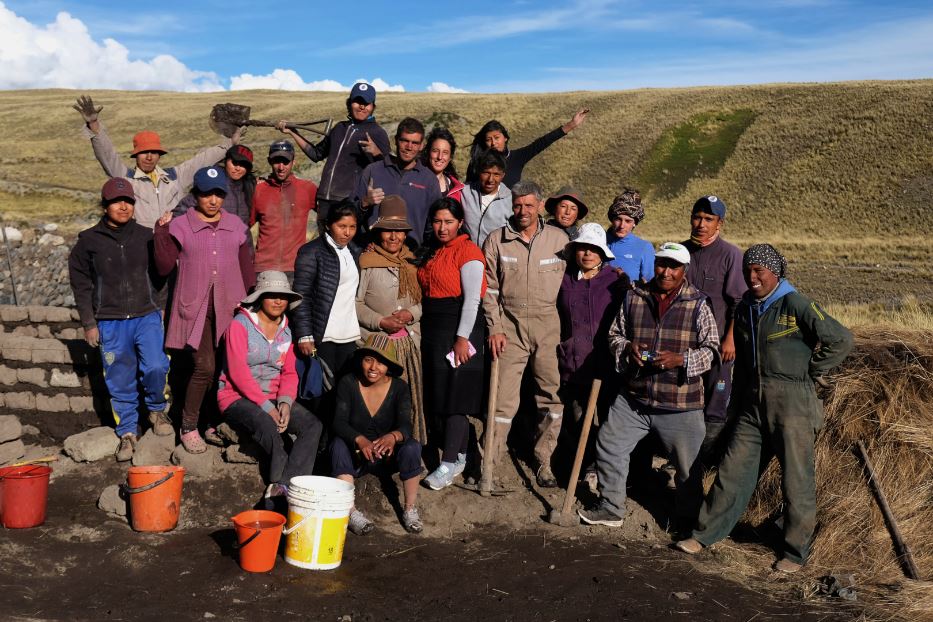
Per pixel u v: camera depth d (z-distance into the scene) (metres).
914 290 23.27
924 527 5.67
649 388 5.80
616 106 55.31
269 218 7.12
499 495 6.29
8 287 21.31
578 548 5.67
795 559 5.48
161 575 4.83
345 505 5.06
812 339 5.38
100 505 5.78
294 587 4.80
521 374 6.47
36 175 42.56
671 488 6.69
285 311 6.06
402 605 4.68
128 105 72.38
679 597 4.93
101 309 6.24
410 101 59.00
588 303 6.33
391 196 6.20
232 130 7.70
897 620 4.75
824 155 43.34
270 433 5.78
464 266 6.04
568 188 6.84
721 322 6.31
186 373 6.97
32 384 7.12
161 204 7.02
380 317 6.16
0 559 4.89
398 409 5.91
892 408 6.09
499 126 7.50
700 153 47.09
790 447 5.45
